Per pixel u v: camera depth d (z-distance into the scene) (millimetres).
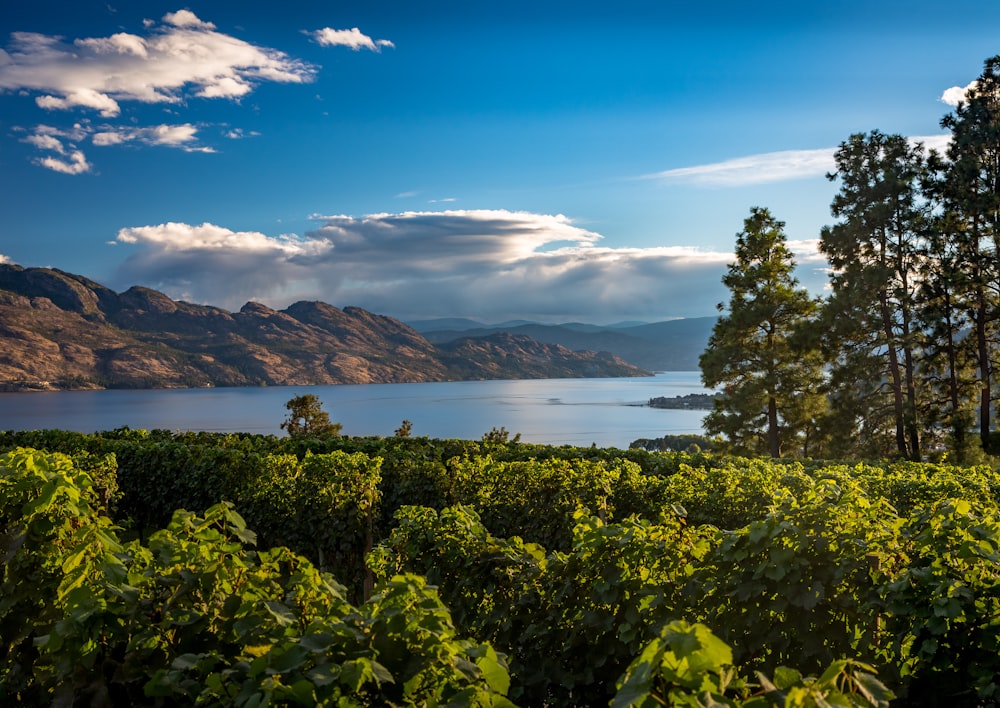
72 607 2848
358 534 9539
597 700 4078
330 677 2061
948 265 28859
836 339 29125
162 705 2477
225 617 2742
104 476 10273
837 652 3793
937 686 3648
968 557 3779
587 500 8898
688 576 4102
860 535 3973
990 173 29375
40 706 2887
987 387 29422
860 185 29594
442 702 2311
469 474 9922
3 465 4000
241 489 10484
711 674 1934
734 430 30125
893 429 31312
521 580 4488
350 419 139250
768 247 30828
